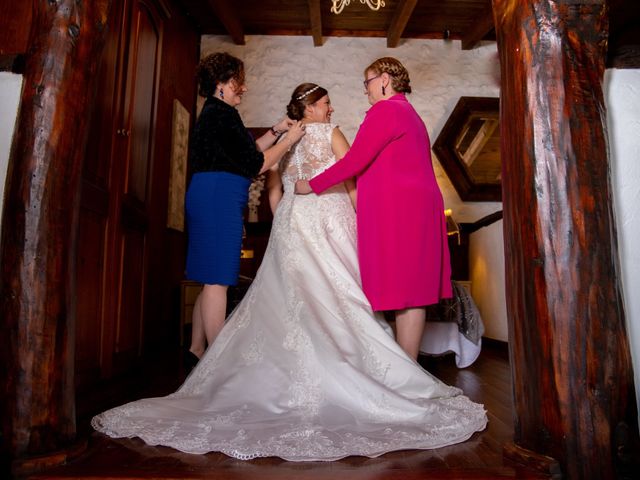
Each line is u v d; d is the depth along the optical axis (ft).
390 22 18.12
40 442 4.26
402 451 4.69
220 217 7.08
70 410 4.61
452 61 18.85
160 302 13.30
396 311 6.96
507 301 4.59
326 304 6.21
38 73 4.65
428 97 18.69
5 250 4.47
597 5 4.35
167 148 13.89
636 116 5.36
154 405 5.63
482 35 18.01
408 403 5.45
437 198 7.08
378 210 6.73
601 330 3.98
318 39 18.03
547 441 4.00
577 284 4.02
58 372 4.47
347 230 7.02
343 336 6.03
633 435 3.93
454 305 10.28
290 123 7.77
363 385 5.49
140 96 11.28
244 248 16.93
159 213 13.09
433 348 10.19
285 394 5.51
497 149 17.92
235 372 5.80
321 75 18.61
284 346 5.80
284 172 7.33
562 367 3.95
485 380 9.14
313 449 4.52
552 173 4.17
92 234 8.49
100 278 8.82
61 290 4.57
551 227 4.11
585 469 3.82
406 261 6.53
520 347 4.33
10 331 4.33
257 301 6.34
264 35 18.78
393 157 6.85
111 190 9.29
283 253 6.50
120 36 9.68
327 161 7.18
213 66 7.53
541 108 4.25
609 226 4.19
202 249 7.13
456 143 17.97
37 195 4.49
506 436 5.23
